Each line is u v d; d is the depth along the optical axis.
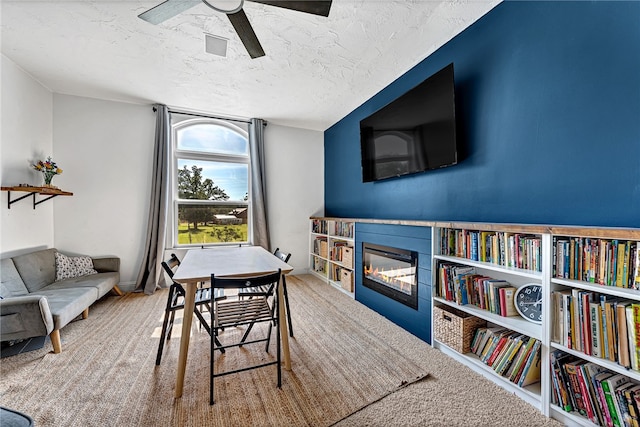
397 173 2.71
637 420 1.08
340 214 4.25
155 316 2.69
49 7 1.91
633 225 1.28
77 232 3.31
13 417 0.85
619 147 1.33
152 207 3.55
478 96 2.05
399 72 2.83
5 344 2.08
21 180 2.67
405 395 1.54
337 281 3.81
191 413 1.40
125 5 1.90
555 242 1.36
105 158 3.44
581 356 1.23
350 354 1.98
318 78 2.96
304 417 1.38
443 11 1.96
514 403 1.47
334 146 4.44
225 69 2.77
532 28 1.69
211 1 1.84
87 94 3.31
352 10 1.95
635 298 1.03
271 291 2.31
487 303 1.79
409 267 2.38
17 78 2.64
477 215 2.06
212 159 4.05
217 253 2.57
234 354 1.99
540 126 1.65
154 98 3.45
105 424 1.32
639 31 1.26
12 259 2.39
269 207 4.41
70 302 2.17
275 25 2.11
